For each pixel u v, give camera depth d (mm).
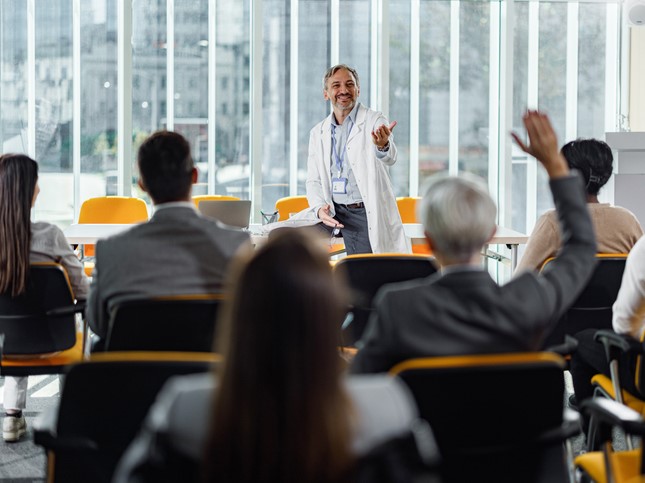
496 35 9016
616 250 3887
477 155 9102
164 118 8703
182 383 1377
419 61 8953
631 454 2512
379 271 3688
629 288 2969
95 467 2133
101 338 3086
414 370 1927
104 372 2035
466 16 8969
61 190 8617
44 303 3594
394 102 8961
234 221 5680
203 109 8750
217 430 1262
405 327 2072
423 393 1959
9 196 3500
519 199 9180
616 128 9164
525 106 9094
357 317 3756
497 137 9109
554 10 9016
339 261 3705
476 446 2057
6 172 3527
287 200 7164
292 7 8797
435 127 9023
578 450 4055
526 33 9023
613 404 2248
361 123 5637
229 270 2750
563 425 2104
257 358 1261
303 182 8914
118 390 2049
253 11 8680
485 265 7688
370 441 1319
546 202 9203
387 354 2084
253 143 8789
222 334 1308
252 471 1248
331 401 1264
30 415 4777
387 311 2086
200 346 2771
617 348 3090
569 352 3414
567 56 9086
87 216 6863
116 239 2893
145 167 2893
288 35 8805
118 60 8570
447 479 2072
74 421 2078
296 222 5477
